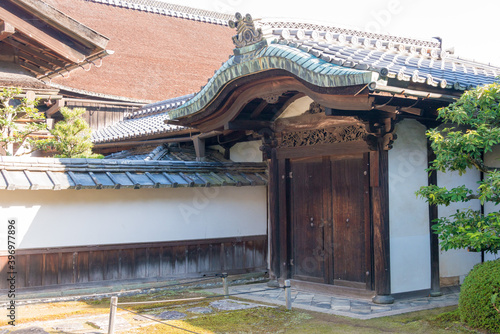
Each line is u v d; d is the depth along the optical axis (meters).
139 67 20.73
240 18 8.34
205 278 10.26
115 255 9.39
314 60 7.37
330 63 7.25
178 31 24.02
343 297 8.91
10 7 10.40
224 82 8.73
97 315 7.72
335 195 9.25
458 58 11.88
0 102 10.79
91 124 17.58
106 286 9.22
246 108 9.72
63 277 8.88
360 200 8.82
